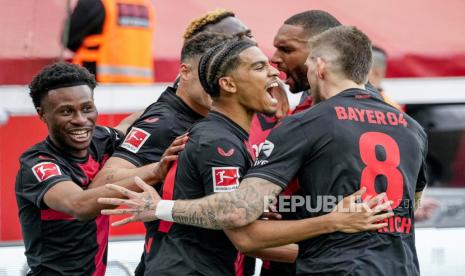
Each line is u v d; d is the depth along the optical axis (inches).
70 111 550.3
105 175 550.6
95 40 952.3
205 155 496.1
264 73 507.5
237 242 490.9
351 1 1136.2
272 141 490.3
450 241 689.6
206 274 505.4
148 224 536.1
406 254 491.5
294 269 569.0
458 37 1095.0
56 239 559.8
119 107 959.0
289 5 1106.1
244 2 1093.1
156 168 529.0
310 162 488.4
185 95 574.9
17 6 797.9
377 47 987.9
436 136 1085.8
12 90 808.9
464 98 1069.8
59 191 536.4
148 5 984.3
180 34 1023.0
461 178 1087.0
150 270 515.8
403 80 1071.0
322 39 513.0
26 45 800.9
